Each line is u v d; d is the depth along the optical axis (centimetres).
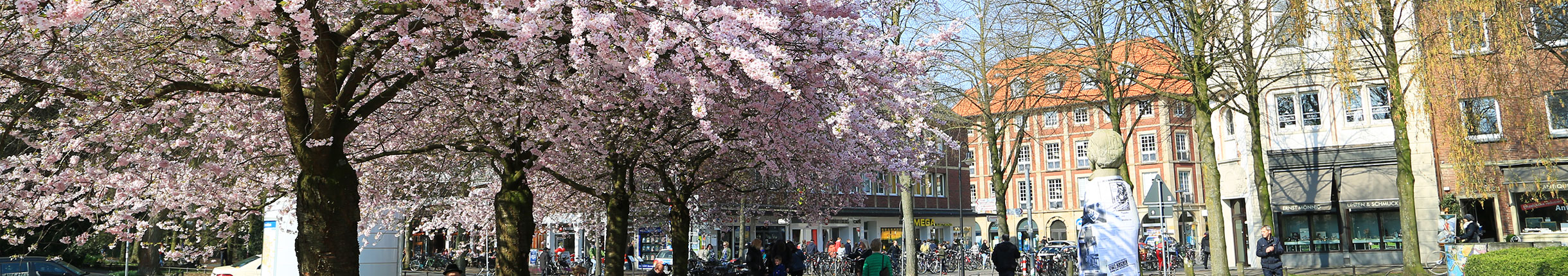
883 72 1028
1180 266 3347
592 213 2414
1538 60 1792
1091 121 6153
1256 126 1991
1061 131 6134
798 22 923
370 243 1652
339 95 909
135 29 977
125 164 1081
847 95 978
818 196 2258
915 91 1207
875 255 1406
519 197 1395
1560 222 2219
